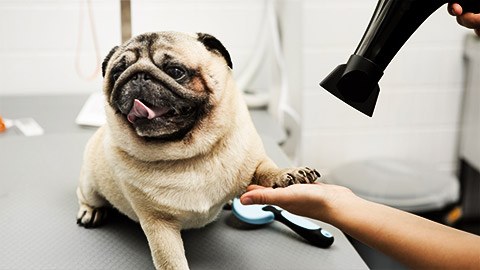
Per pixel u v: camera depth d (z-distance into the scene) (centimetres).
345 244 78
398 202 155
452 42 174
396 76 176
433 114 182
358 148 184
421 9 50
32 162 104
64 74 161
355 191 160
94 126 130
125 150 68
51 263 71
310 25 166
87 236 78
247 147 70
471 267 51
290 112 146
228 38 164
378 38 52
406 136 184
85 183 79
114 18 158
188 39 67
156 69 61
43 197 90
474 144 177
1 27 153
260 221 82
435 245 54
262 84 167
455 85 179
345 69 53
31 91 161
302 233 78
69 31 157
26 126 130
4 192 91
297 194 62
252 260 73
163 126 63
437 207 158
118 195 75
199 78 64
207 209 69
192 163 68
